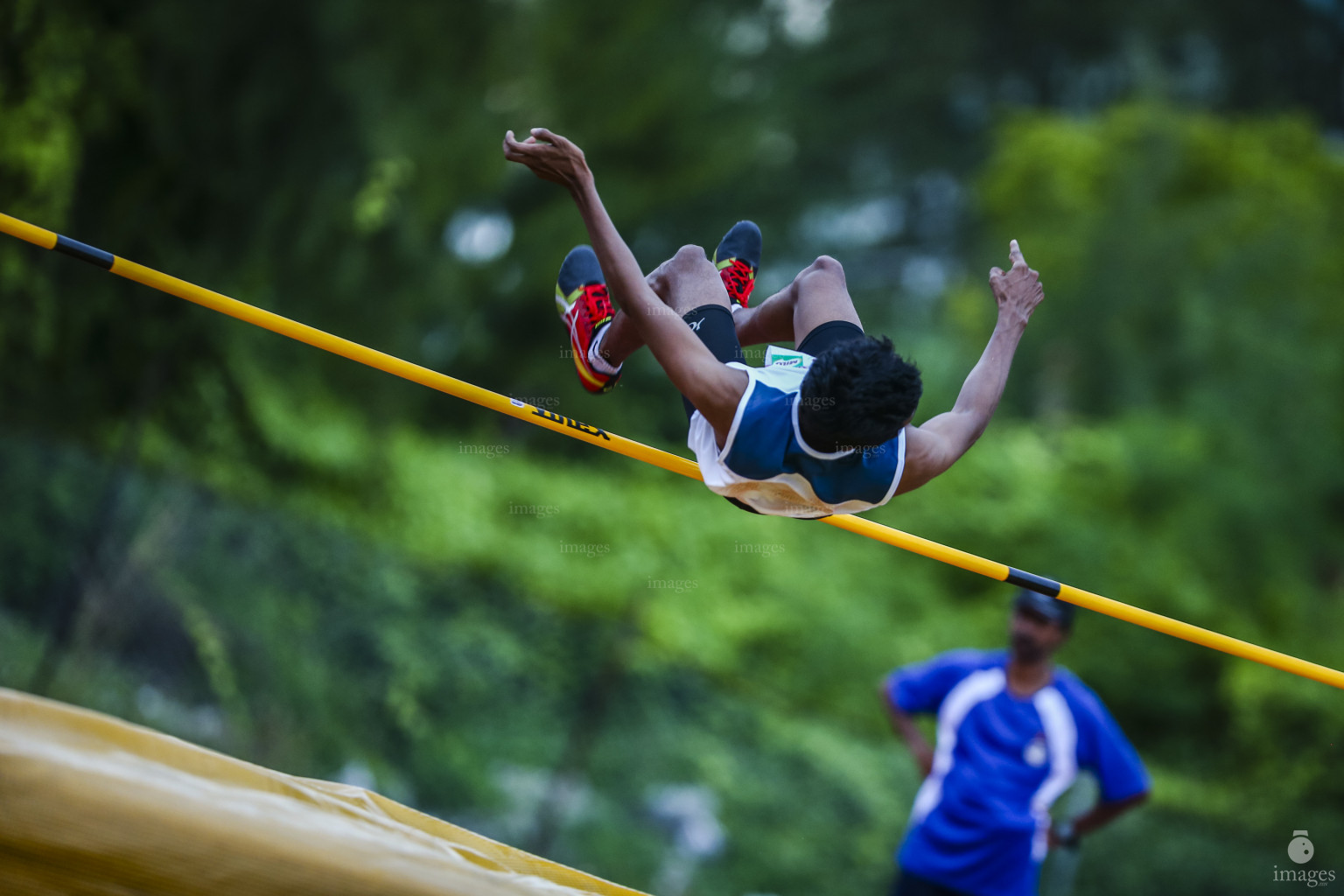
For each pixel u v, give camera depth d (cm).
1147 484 4866
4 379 2942
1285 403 5112
